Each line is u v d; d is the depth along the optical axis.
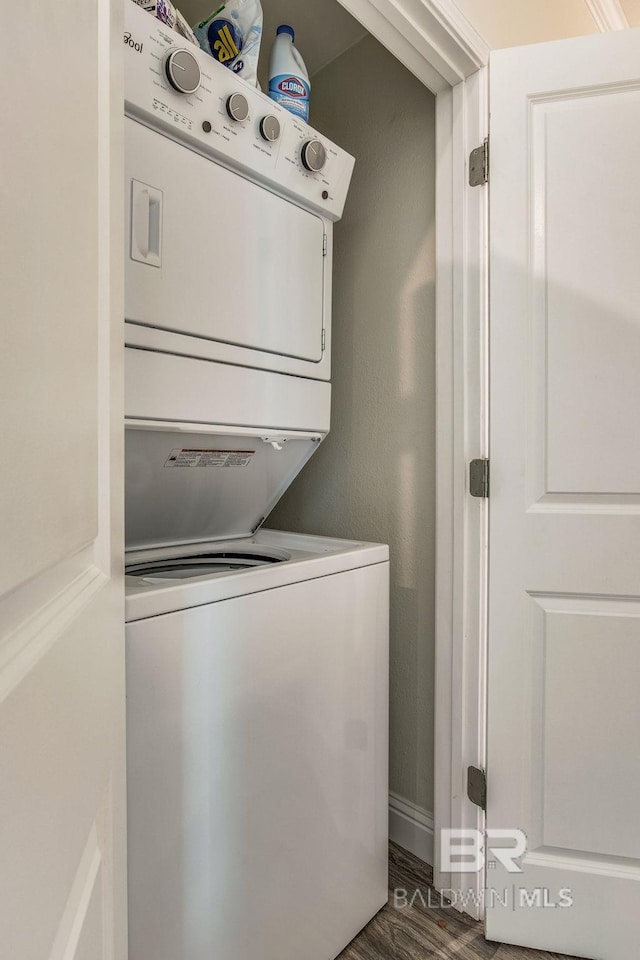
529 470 1.56
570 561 1.52
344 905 1.47
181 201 1.23
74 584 0.50
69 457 0.45
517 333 1.56
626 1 2.30
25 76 0.34
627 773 1.48
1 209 0.31
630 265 1.46
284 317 1.52
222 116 1.29
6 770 0.32
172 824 1.02
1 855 0.31
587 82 1.48
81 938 0.49
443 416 1.74
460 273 1.68
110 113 0.66
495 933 1.56
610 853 1.50
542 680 1.56
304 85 1.63
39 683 0.37
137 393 1.17
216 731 1.10
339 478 2.13
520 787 1.57
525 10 1.82
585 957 1.52
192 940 1.06
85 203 0.50
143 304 1.16
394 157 1.94
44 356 0.38
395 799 1.97
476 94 1.64
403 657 1.93
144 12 1.11
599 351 1.49
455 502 1.70
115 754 0.68
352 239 2.08
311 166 1.53
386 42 1.53
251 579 1.18
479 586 1.65
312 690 1.33
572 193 1.50
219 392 1.35
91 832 0.54
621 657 1.49
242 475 1.64
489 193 1.59
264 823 1.21
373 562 1.55
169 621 1.01
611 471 1.48
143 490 1.42
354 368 2.07
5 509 0.31
